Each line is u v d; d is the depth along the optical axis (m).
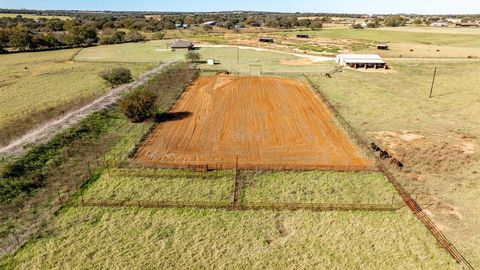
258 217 24.92
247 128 41.53
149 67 81.69
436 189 28.30
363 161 32.94
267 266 20.48
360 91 58.97
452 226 23.73
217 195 27.45
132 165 31.80
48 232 23.12
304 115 46.44
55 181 29.28
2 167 28.91
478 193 27.58
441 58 95.56
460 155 34.38
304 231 23.45
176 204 26.12
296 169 31.17
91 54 104.69
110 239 22.58
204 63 87.12
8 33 115.56
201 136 38.97
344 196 27.30
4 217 24.23
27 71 78.75
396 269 20.22
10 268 20.09
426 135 39.69
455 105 51.25
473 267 20.23
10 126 41.91
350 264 20.62
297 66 83.81
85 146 35.84
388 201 26.67
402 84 64.69
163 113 46.44
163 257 21.08
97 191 27.92
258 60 92.56
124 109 41.97
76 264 20.47
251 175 30.34
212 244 22.23
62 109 48.09
